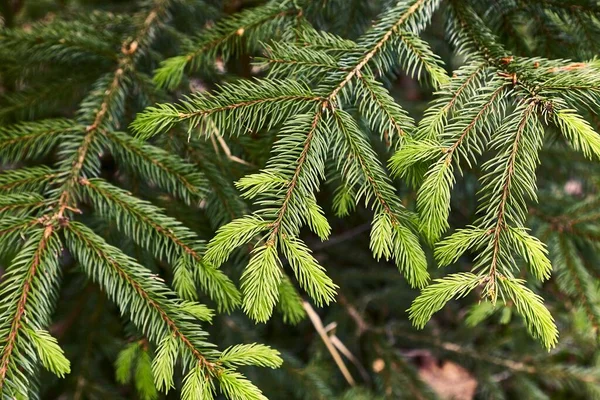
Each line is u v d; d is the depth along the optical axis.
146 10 0.90
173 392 0.96
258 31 0.83
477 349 1.10
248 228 0.72
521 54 0.82
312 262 0.72
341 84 0.76
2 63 0.87
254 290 0.71
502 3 0.82
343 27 0.87
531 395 1.04
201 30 0.90
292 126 0.75
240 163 0.85
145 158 0.81
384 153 0.91
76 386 0.94
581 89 0.73
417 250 0.73
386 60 0.77
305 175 0.74
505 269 0.72
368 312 1.24
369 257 1.22
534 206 0.91
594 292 0.89
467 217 0.98
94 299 0.97
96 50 0.86
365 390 1.00
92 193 0.79
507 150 0.73
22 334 0.73
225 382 0.72
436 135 0.74
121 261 0.76
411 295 1.12
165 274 0.90
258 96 0.76
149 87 0.85
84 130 0.81
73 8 0.99
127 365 0.82
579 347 1.08
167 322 0.75
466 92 0.76
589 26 0.80
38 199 0.77
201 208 0.89
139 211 0.78
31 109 0.87
